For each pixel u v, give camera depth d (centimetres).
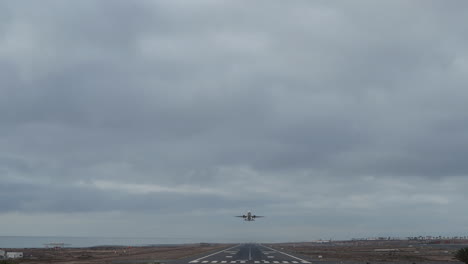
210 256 10006
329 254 11456
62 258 9431
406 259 9056
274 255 10544
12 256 9788
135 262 7762
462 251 6819
